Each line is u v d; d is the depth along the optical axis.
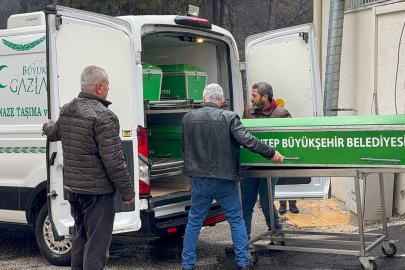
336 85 8.41
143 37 5.52
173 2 15.32
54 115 4.89
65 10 4.92
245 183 6.02
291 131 5.06
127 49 5.29
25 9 20.42
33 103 5.82
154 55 6.96
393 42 7.46
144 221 5.36
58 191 5.03
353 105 8.63
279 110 6.19
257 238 5.70
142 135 5.36
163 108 5.89
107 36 5.18
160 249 6.40
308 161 5.01
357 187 4.89
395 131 4.65
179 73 6.50
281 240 5.69
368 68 8.16
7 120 6.02
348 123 4.85
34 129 5.79
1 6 24.78
